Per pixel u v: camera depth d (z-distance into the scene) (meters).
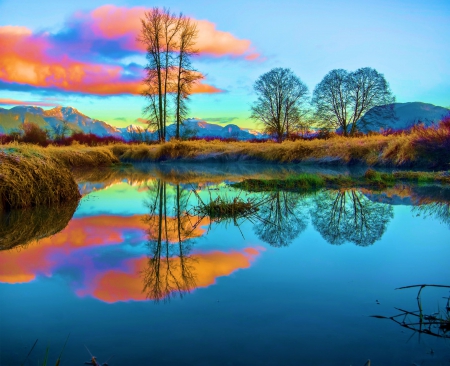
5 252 4.45
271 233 5.41
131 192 10.30
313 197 8.89
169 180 13.58
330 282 3.48
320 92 32.81
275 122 34.06
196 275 3.66
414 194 9.23
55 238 5.13
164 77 29.44
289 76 33.88
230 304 3.00
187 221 6.35
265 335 2.53
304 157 19.98
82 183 12.66
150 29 28.31
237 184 11.36
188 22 28.42
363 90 31.12
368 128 31.25
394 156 16.05
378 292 3.25
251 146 23.73
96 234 5.37
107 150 21.86
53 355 2.31
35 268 3.87
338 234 5.33
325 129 32.56
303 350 2.36
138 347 2.39
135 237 5.21
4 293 3.22
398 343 2.44
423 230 5.53
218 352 2.33
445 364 2.20
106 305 2.99
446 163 13.70
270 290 3.28
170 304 3.00
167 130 32.06
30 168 8.02
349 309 2.92
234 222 6.24
